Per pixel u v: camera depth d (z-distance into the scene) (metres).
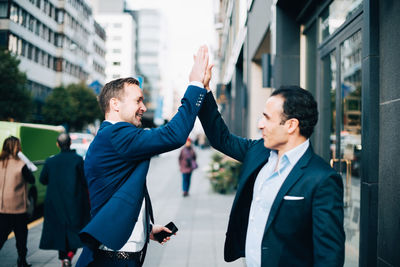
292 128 1.68
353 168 3.98
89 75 56.53
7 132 7.11
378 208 2.61
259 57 10.94
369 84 2.67
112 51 62.31
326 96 5.00
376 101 2.66
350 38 3.97
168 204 9.06
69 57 49.06
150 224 2.10
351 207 4.00
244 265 4.53
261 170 1.84
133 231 1.92
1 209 4.30
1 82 24.53
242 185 1.86
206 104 2.03
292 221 1.58
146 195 1.98
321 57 5.19
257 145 1.98
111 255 1.85
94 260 1.84
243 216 1.90
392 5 2.48
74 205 4.38
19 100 25.38
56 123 36.38
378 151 2.63
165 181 14.35
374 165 2.63
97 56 59.72
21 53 38.12
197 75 1.91
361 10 3.58
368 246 2.62
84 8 54.66
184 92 1.89
